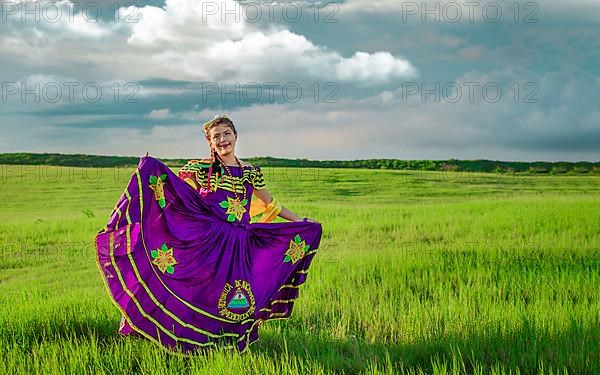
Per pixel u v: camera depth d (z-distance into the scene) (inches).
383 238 613.6
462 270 434.6
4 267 519.2
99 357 257.6
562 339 265.4
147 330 251.8
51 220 772.0
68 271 502.6
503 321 292.8
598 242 535.2
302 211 810.2
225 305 265.6
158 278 253.9
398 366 251.3
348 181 1150.3
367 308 332.8
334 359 254.7
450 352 258.1
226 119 277.1
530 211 717.3
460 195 982.4
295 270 289.0
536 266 447.2
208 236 265.4
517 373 229.8
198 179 272.5
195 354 255.8
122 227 250.1
